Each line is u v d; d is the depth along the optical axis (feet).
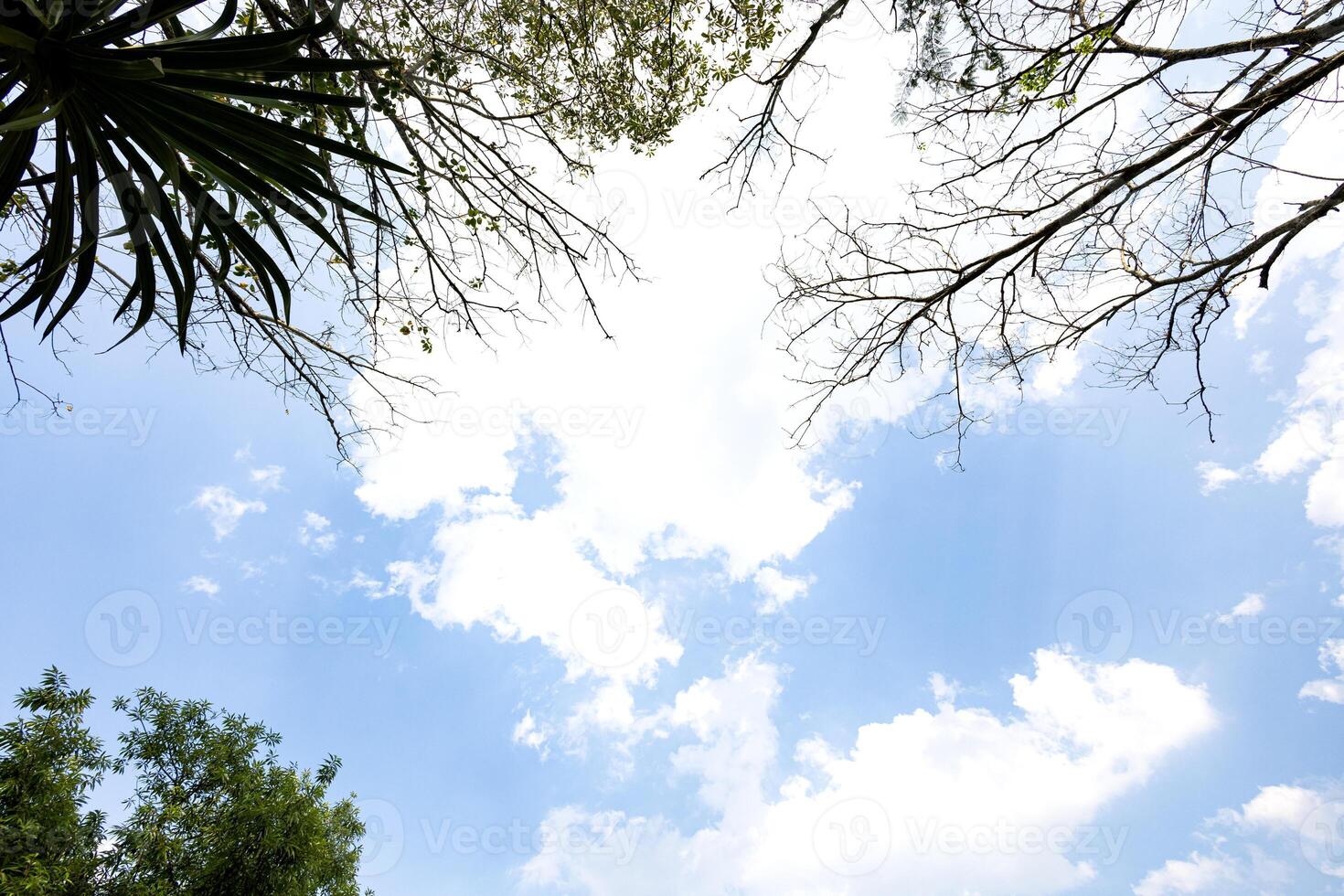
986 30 9.53
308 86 8.23
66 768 19.24
